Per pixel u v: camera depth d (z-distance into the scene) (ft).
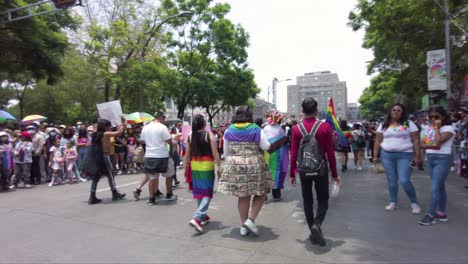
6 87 130.00
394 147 18.57
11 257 12.89
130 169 41.04
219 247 13.75
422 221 16.52
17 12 38.93
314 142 13.55
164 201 22.68
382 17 48.70
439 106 16.88
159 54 71.05
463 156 31.04
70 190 28.37
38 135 33.63
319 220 13.75
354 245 13.78
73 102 123.03
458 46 47.32
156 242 14.43
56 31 48.80
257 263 12.08
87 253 13.24
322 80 456.86
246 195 14.70
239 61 90.53
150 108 115.14
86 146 37.04
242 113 15.20
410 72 58.08
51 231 16.10
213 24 83.41
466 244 13.75
